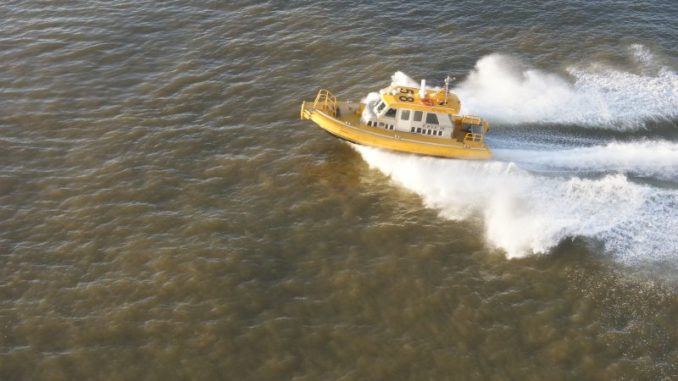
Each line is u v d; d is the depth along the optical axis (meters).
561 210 27.69
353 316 23.42
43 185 29.03
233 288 24.39
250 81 36.16
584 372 21.56
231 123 33.06
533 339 22.67
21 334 22.55
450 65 37.56
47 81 35.88
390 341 22.56
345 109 31.31
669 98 33.88
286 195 28.73
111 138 31.89
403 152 29.95
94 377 21.27
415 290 24.44
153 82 35.97
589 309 23.70
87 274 24.86
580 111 33.12
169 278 24.70
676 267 25.16
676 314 23.42
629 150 30.47
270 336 22.66
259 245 26.23
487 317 23.45
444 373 21.56
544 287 24.56
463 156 29.56
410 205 28.23
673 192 28.39
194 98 34.78
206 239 26.44
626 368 21.66
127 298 23.91
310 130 32.62
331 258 25.72
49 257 25.56
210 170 30.05
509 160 29.98
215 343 22.41
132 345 22.28
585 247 26.06
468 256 25.89
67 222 27.16
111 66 37.19
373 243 26.42
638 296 24.12
